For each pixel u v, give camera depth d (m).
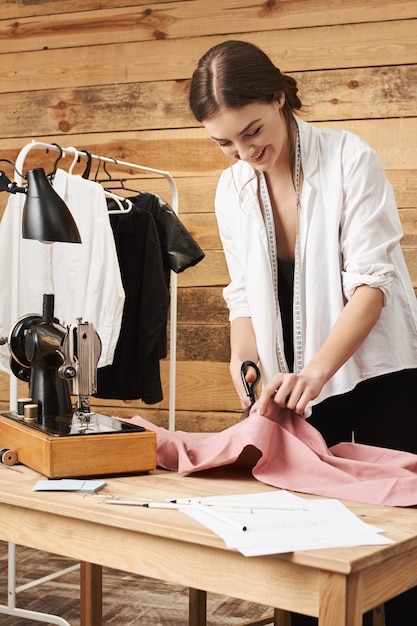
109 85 4.41
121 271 3.71
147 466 1.94
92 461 1.89
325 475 1.81
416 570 1.48
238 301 2.56
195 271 4.27
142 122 4.36
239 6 4.18
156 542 1.52
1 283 3.35
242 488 1.80
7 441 2.12
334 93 4.04
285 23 4.10
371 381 2.36
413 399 2.37
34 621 3.18
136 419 2.19
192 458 1.97
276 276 2.44
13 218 3.16
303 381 2.00
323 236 2.33
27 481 1.86
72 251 3.42
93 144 4.44
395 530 1.47
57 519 1.68
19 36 4.55
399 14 3.93
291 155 2.35
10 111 4.58
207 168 4.27
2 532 1.78
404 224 3.94
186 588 3.56
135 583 3.61
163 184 4.34
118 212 3.58
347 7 4.00
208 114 2.10
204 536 1.42
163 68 4.32
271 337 2.39
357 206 2.28
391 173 3.96
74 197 3.41
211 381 4.25
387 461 1.90
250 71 2.07
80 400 2.08
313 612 1.34
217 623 3.21
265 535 1.42
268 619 2.71
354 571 1.29
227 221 2.54
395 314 2.35
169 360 4.32
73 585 3.56
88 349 2.06
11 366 2.26
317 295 2.33
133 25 4.36
